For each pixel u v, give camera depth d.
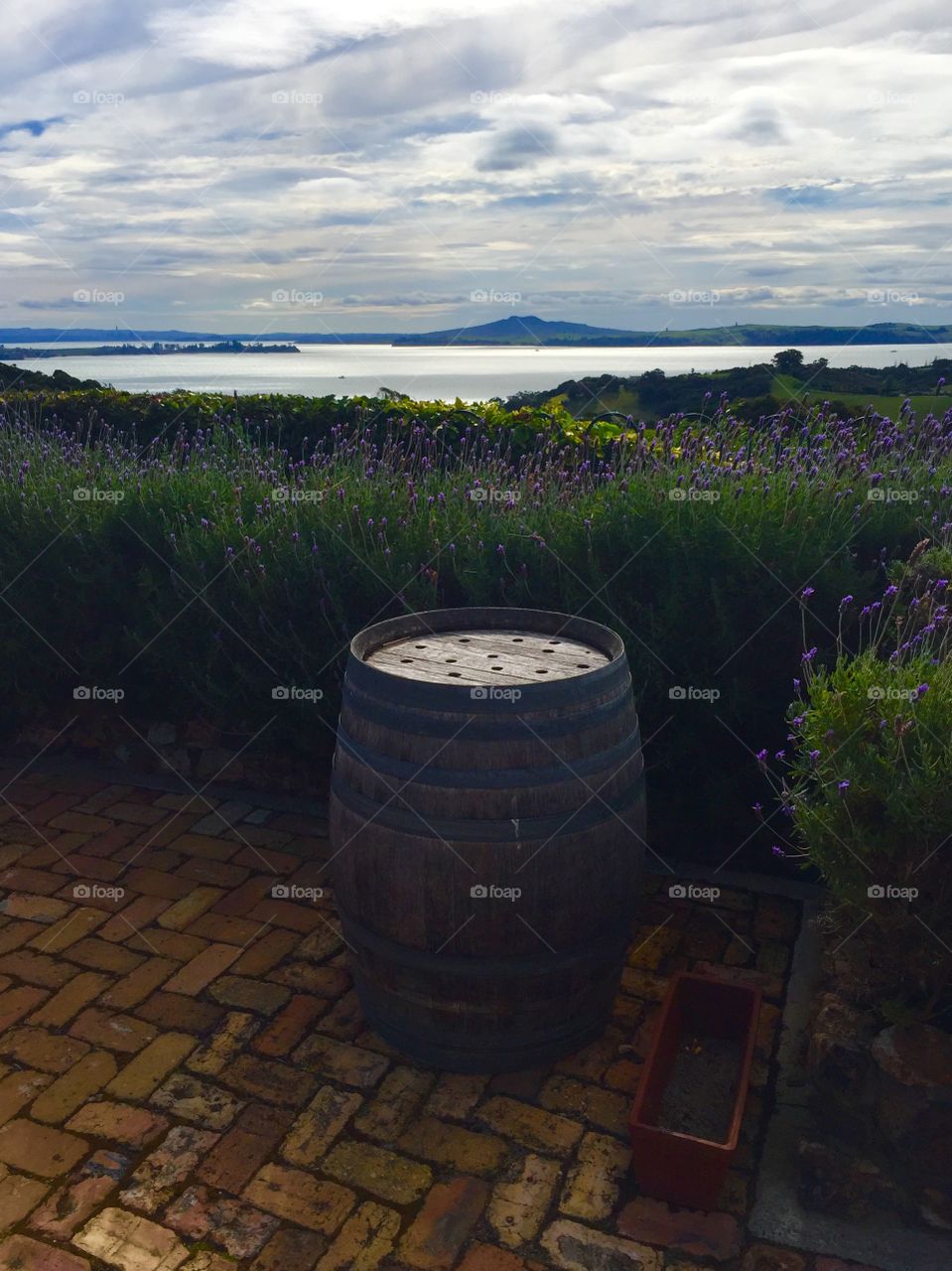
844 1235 2.38
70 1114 2.80
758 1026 3.06
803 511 4.03
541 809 2.64
